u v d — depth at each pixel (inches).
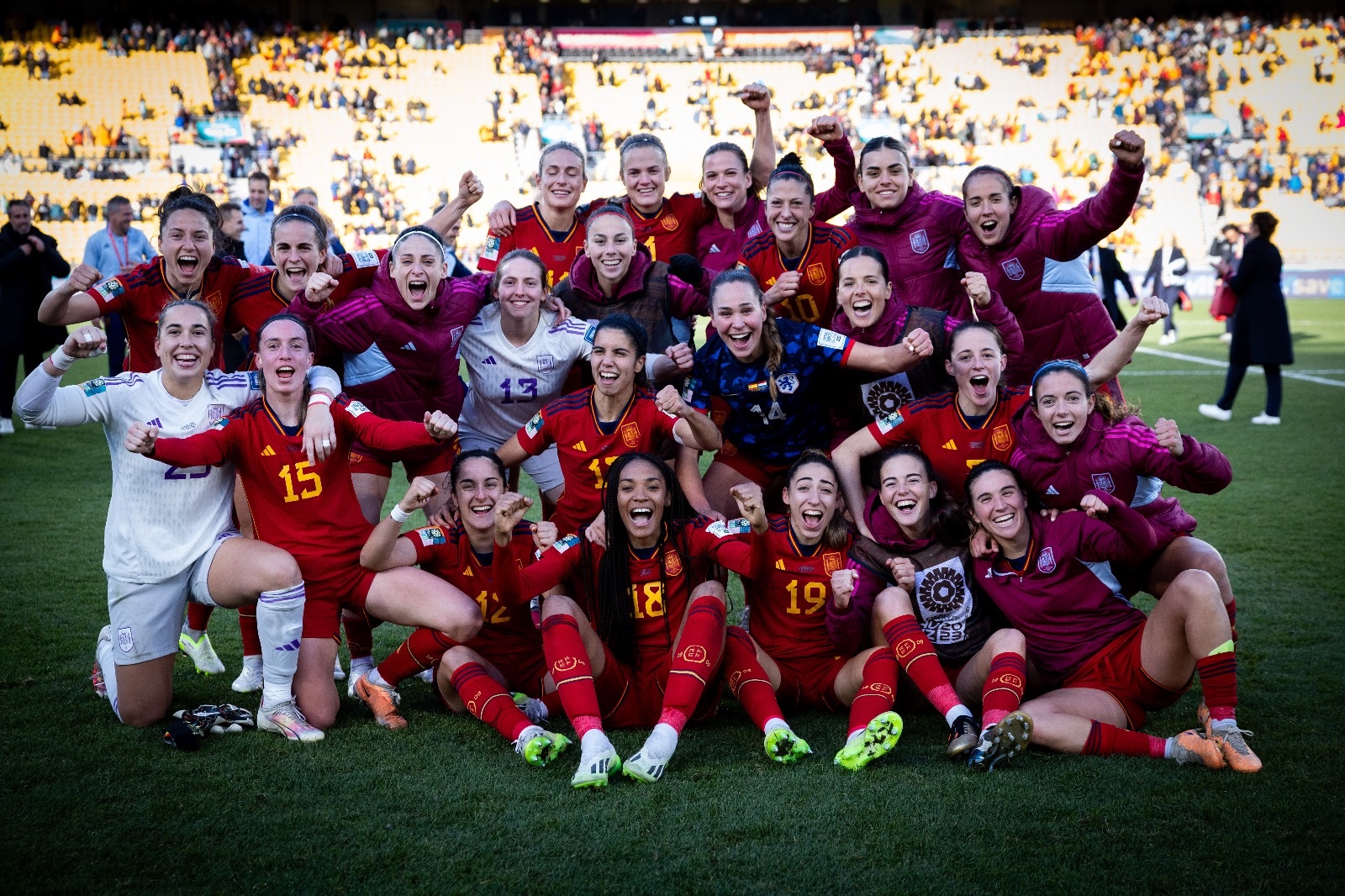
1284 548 250.4
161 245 193.9
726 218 241.0
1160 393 497.7
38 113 1143.6
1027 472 169.9
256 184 418.9
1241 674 177.0
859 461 181.9
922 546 166.1
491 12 1417.3
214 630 212.5
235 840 125.0
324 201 1122.7
